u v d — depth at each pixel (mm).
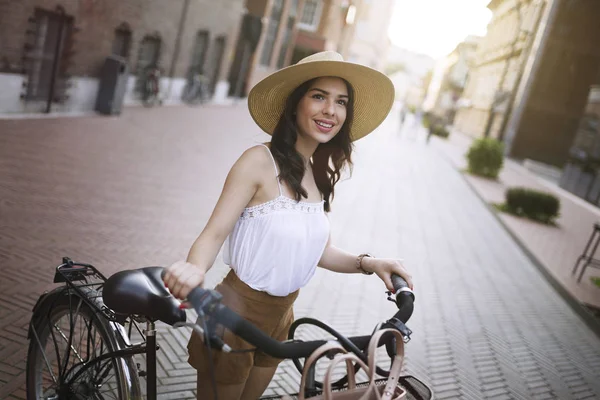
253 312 1844
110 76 12391
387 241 8289
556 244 11305
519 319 6086
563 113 29578
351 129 2146
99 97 12461
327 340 1469
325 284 5711
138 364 2139
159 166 9016
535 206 13961
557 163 30062
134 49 14758
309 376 1562
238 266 1817
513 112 31094
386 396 1474
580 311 6793
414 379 1688
